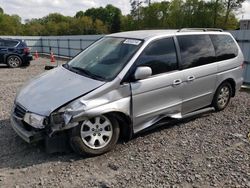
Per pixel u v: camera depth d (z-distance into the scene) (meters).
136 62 4.22
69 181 3.39
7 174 3.53
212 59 5.38
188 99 4.98
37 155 4.00
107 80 3.99
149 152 4.11
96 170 3.63
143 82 4.23
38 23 80.25
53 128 3.62
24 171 3.60
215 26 48.41
